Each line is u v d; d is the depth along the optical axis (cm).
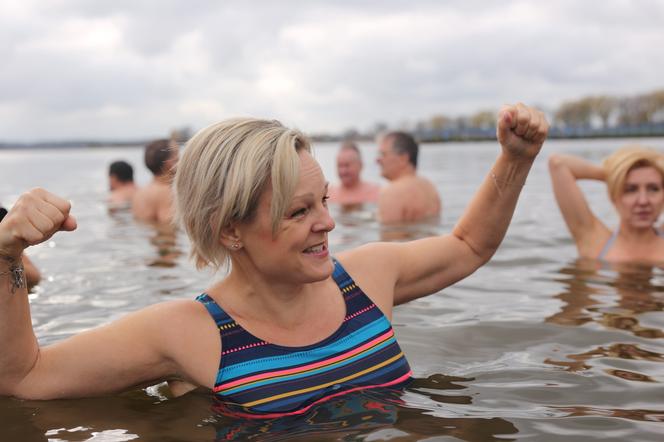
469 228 237
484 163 1911
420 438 185
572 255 486
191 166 188
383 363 213
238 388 192
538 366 254
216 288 205
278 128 185
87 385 194
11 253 173
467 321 321
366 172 1720
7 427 197
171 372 197
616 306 344
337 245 555
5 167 2659
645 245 473
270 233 182
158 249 550
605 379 239
